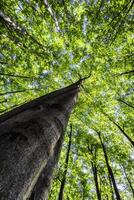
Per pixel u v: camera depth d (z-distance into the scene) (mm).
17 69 13625
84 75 15500
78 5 13055
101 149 15648
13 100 15031
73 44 14156
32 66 13672
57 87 15789
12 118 1741
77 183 14195
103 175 15625
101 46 13633
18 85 14625
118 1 10594
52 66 14625
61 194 10609
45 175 1764
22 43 11242
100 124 15898
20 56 13031
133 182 16062
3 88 14547
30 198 1379
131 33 12148
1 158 1061
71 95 4652
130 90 15344
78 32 13656
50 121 2074
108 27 12188
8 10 10617
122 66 13406
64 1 12305
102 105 15211
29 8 11352
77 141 15672
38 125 1719
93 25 12906
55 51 13945
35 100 2607
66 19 13109
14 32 10227
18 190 974
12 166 1052
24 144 1301
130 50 12945
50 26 12883
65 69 14852
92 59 14602
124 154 14398
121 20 11148
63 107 3033
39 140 1517
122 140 15633
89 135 15953
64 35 13789
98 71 14656
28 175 1138
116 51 13875
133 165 14758
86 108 15438
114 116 15844
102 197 15836
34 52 12562
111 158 15422
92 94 15031
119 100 15555
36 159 1318
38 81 15070
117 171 15867
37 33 13227
